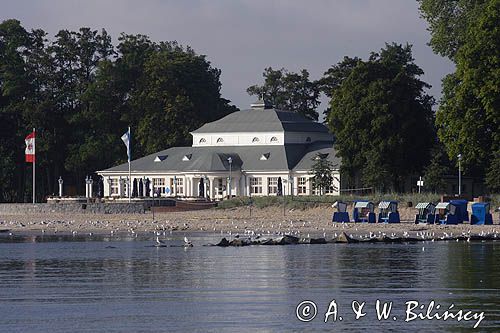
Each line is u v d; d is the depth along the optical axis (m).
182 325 197.88
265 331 193.00
